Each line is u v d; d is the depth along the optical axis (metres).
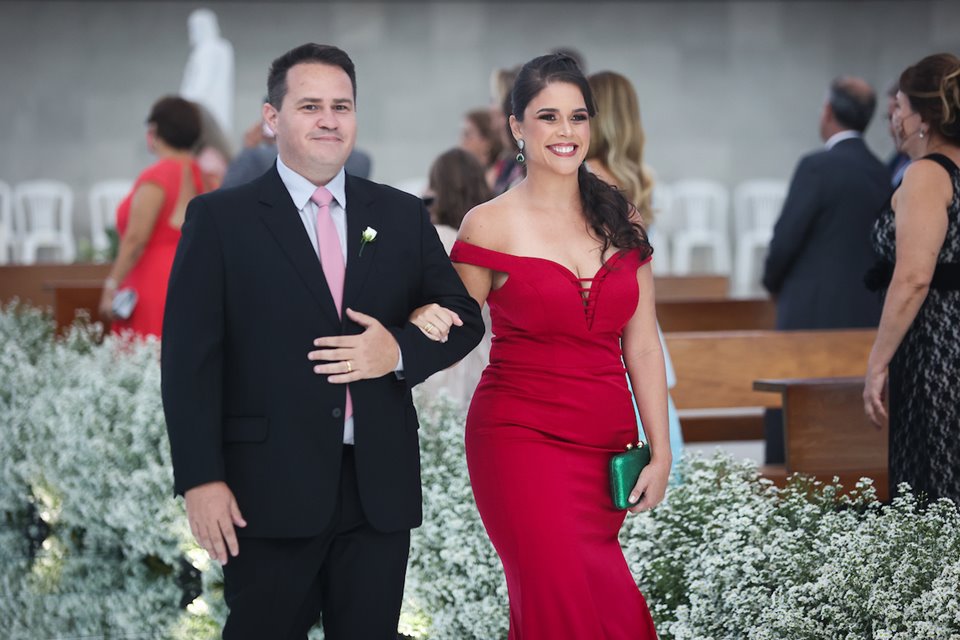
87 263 16.36
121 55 28.08
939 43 28.34
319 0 28.28
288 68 4.88
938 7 28.31
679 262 27.44
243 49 28.31
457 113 28.47
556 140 5.45
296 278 4.81
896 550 5.61
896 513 5.86
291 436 4.76
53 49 27.97
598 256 5.51
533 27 28.55
